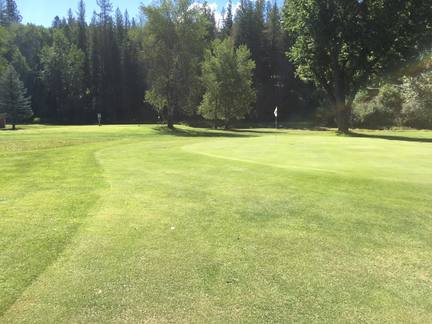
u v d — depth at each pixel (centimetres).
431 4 3569
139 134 3559
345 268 517
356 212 751
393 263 534
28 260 526
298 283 475
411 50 3806
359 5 3650
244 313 411
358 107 5941
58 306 420
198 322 396
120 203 809
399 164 1232
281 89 8662
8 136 3027
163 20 4631
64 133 3475
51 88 9062
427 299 443
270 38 8875
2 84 6962
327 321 399
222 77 6000
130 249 568
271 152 1562
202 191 912
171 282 473
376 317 407
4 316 402
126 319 400
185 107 4934
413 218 716
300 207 783
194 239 610
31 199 843
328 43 3722
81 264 518
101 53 9319
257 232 643
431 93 5225
